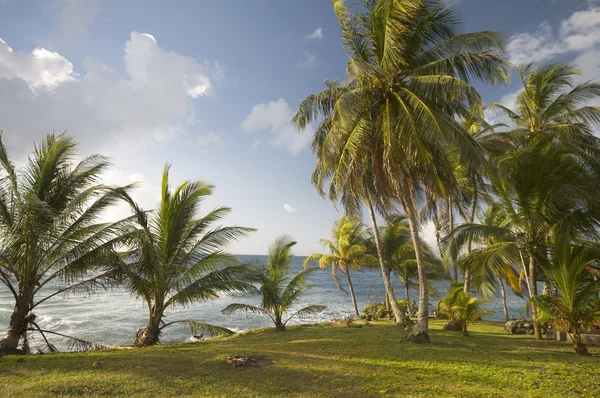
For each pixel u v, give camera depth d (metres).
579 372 7.19
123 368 7.25
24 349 10.06
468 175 17.73
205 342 12.84
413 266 23.78
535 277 13.36
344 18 12.33
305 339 12.84
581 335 11.84
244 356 8.50
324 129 16.25
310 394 5.87
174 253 13.24
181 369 7.29
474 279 14.10
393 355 9.28
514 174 12.89
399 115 11.20
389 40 10.84
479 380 6.75
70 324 24.14
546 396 5.79
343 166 12.07
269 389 6.13
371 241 25.86
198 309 33.09
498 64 10.98
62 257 10.02
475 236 14.02
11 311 27.00
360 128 11.48
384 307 26.06
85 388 5.83
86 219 10.76
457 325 16.20
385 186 12.00
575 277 9.67
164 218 13.02
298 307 36.59
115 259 10.71
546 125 16.59
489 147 15.12
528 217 13.02
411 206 12.36
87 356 8.57
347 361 8.41
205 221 13.80
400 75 12.21
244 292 14.20
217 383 6.39
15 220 9.62
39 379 6.39
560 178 11.78
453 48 11.50
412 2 10.61
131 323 25.03
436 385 6.43
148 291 12.71
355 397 5.72
